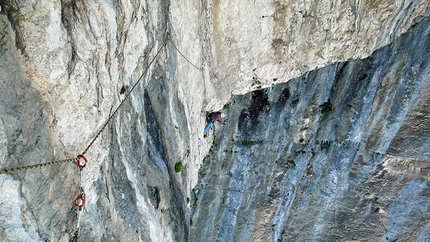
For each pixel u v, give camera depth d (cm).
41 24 505
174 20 922
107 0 600
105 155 714
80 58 580
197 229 1559
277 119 1595
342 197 1705
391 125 1542
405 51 1407
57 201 579
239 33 1194
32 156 520
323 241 1727
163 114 1015
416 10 1289
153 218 991
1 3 464
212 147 1614
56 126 579
